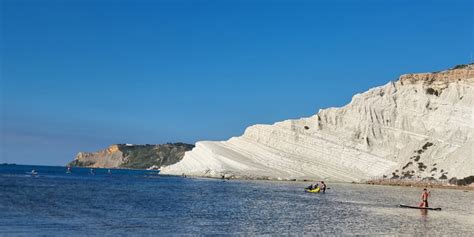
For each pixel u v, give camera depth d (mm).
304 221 39875
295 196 68812
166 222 37656
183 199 59625
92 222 36625
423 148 123688
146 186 88312
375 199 66875
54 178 120188
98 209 45812
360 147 129875
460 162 112500
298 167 128000
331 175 124562
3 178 107500
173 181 109125
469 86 126875
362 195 74875
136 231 33031
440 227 38125
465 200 70375
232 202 56625
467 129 121000
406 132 129000
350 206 54906
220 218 40812
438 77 132750
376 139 130750
